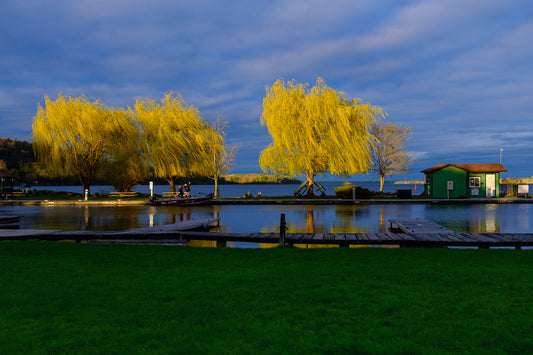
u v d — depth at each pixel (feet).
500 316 16.67
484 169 142.10
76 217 80.33
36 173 158.20
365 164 142.00
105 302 18.99
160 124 154.81
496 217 76.64
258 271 26.25
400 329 15.29
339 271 26.03
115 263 29.76
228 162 158.51
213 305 18.48
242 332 15.06
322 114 140.67
